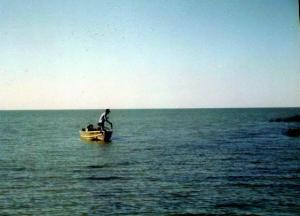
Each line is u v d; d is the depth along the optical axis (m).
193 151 33.12
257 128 67.06
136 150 34.19
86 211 14.20
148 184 18.91
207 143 40.56
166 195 16.59
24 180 20.00
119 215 13.73
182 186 18.39
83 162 26.69
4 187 18.23
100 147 36.88
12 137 50.66
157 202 15.46
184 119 119.12
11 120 119.81
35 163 26.30
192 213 13.97
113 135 52.59
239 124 81.69
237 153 31.48
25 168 24.08
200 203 15.31
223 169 23.33
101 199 15.91
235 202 15.44
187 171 22.64
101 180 19.95
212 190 17.56
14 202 15.45
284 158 28.39
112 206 14.86
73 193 17.03
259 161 26.78
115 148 35.94
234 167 24.09
